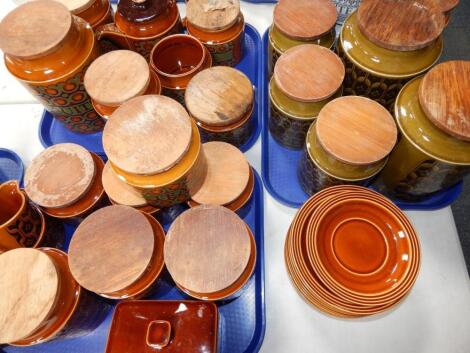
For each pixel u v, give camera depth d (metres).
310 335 0.50
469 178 1.12
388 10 0.47
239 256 0.44
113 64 0.54
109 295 0.43
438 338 0.49
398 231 0.44
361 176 0.47
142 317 0.45
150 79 0.55
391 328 0.50
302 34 0.54
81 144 0.67
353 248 0.44
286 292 0.53
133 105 0.44
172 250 0.44
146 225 0.45
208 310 0.44
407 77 0.48
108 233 0.45
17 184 0.52
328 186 0.52
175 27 0.64
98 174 0.55
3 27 0.51
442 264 0.54
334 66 0.51
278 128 0.60
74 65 0.53
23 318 0.41
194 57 0.66
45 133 0.68
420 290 0.52
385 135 0.45
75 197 0.51
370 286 0.42
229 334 0.52
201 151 0.47
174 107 0.44
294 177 0.63
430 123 0.43
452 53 1.24
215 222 0.46
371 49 0.47
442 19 0.46
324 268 0.40
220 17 0.62
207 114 0.54
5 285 0.43
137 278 0.43
